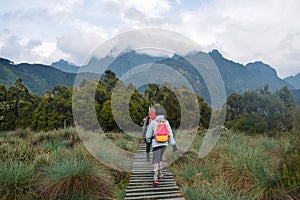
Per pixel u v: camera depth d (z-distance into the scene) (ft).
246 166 15.17
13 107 60.18
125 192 14.01
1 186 12.67
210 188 13.35
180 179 15.85
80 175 13.53
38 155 17.17
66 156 16.76
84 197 12.76
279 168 13.75
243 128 35.06
